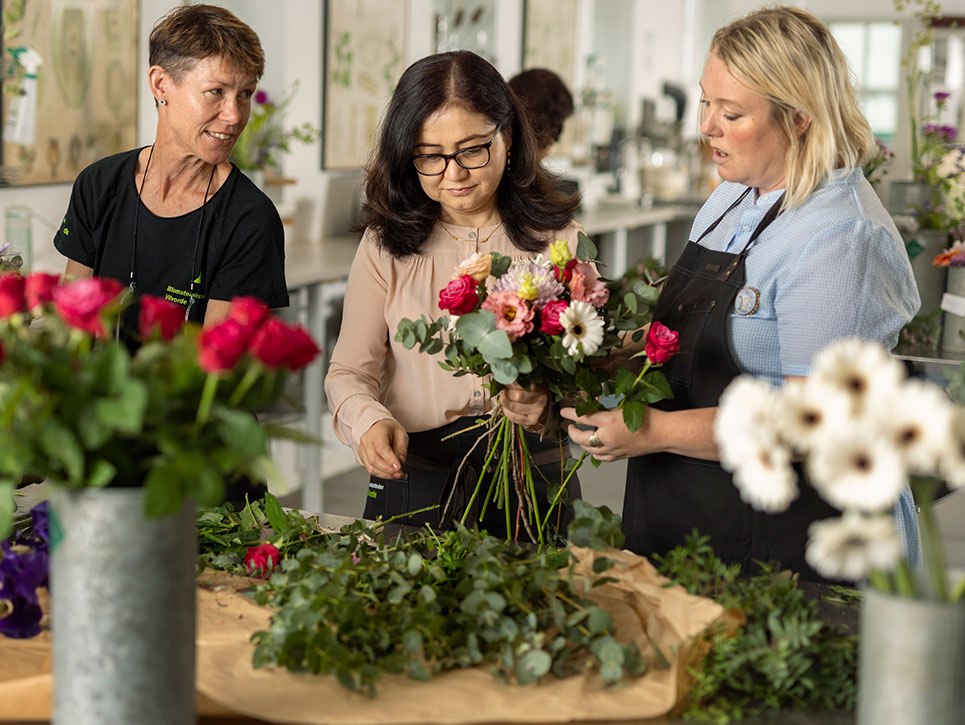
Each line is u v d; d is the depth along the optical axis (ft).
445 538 5.79
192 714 3.98
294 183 17.37
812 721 4.39
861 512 5.57
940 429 3.34
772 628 4.54
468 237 7.48
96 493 3.73
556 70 27.48
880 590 3.67
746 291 6.17
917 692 3.57
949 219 12.12
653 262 10.28
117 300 4.08
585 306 5.79
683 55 37.63
